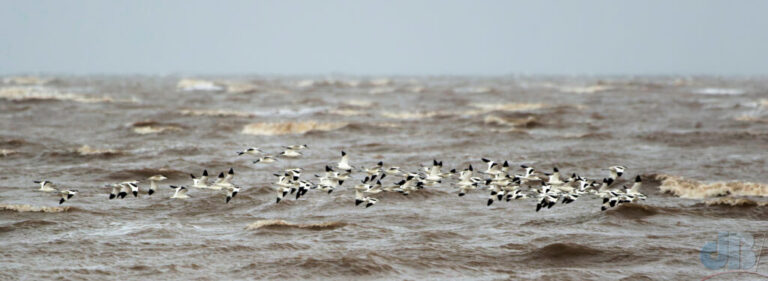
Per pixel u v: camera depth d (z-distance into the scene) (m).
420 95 103.75
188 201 31.58
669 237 25.38
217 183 26.50
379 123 59.50
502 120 61.66
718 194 32.28
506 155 44.62
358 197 27.94
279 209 30.45
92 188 34.41
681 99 92.00
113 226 27.11
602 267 22.31
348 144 49.44
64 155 43.28
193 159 42.69
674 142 50.62
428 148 47.81
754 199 31.05
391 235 26.00
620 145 49.41
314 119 64.31
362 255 23.02
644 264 22.50
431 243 24.78
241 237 25.53
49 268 21.94
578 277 21.33
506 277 21.47
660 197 32.66
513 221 28.23
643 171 39.19
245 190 33.38
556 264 22.75
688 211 29.12
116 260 22.80
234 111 69.31
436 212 29.84
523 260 23.11
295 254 23.34
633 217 28.17
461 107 78.44
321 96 99.00
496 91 114.19
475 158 43.38
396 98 96.31
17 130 54.81
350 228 26.70
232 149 46.75
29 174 37.72
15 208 29.05
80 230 26.41
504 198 30.30
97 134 53.75
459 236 25.83
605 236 25.52
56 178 36.75
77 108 69.00
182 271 21.84
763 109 74.25
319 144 49.38
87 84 139.12
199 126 57.69
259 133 54.72
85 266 22.19
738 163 42.00
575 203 31.17
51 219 27.75
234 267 22.22
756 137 52.03
